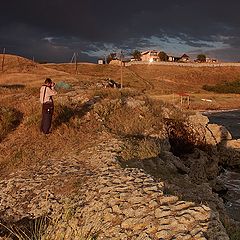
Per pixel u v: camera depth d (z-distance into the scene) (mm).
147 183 8227
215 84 137875
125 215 6891
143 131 16078
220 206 10883
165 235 5953
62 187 9141
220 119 65250
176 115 19438
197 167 17328
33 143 13305
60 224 7301
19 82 51000
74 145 13047
